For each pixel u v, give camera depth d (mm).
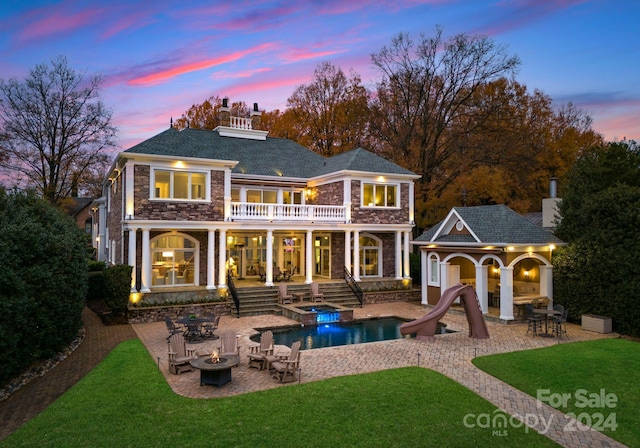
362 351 16062
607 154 23391
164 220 23500
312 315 21594
